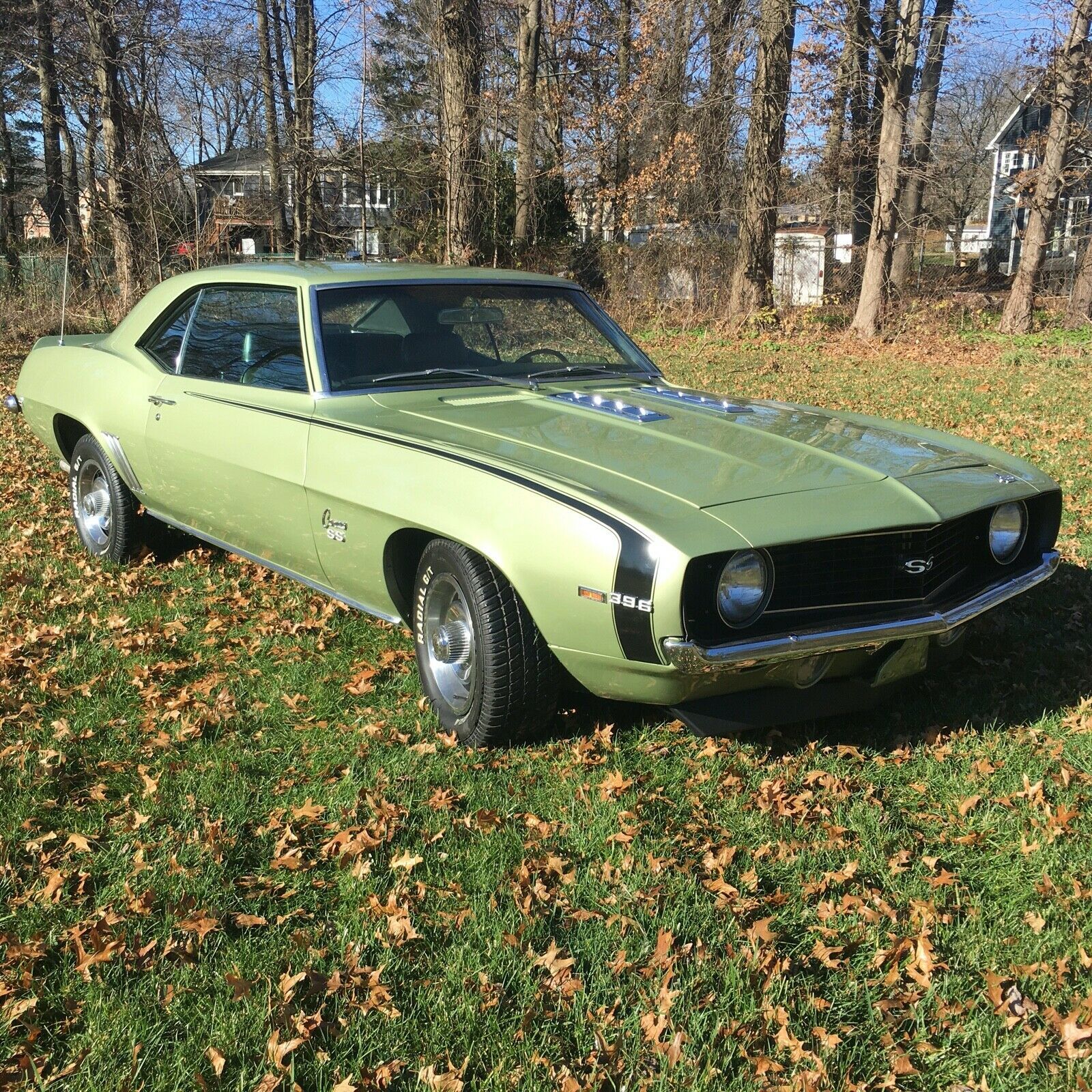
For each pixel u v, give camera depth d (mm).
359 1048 2240
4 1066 2176
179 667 4176
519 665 3357
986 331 21266
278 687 4035
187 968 2467
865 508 3172
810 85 22516
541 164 26891
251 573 5320
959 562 3535
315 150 20812
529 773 3396
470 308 4555
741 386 14156
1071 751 3512
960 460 3736
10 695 3857
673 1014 2330
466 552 3408
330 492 3807
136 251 18703
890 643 3311
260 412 4191
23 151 37875
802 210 28031
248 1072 2188
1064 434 9586
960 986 2439
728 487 3213
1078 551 5629
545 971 2475
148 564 5426
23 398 6023
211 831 2994
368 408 4020
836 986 2449
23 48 21516
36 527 6086
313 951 2543
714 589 2953
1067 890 2781
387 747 3568
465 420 3832
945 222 38031
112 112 19062
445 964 2498
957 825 3105
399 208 24062
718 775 3375
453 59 19812
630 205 24547
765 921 2607
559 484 3209
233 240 21938
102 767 3418
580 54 30578
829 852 2951
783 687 3293
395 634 4559
